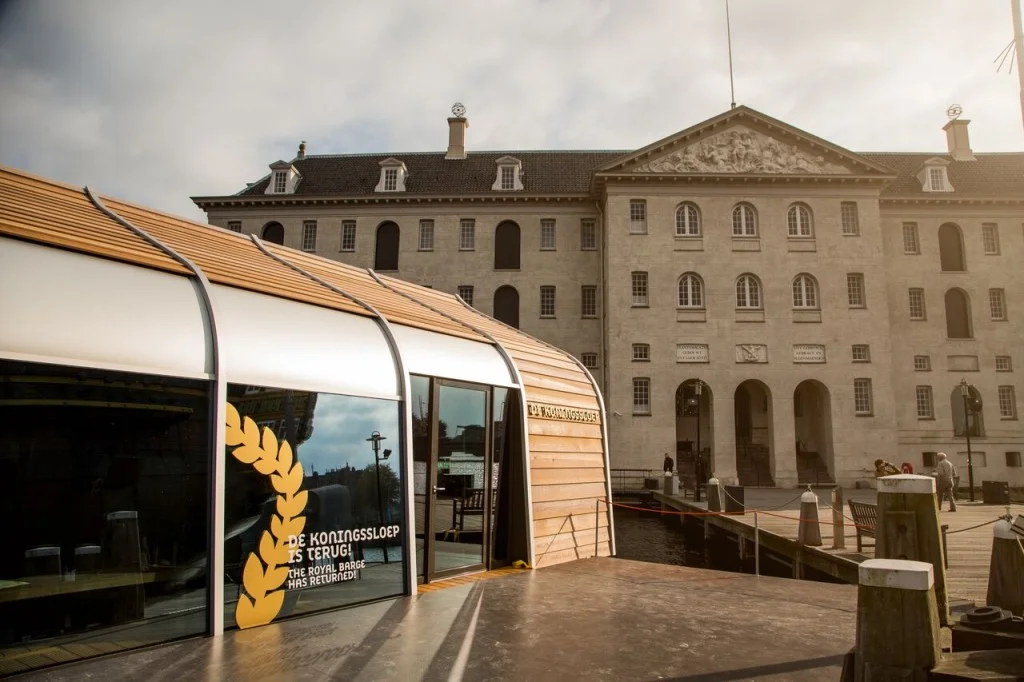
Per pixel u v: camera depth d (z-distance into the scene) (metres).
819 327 37.59
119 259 6.47
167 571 6.12
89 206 7.93
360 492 7.84
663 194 38.69
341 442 7.73
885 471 17.31
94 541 5.70
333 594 7.46
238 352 6.85
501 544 10.39
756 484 37.41
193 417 6.44
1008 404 39.50
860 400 37.38
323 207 41.94
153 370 6.12
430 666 5.71
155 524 6.08
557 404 11.63
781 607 8.09
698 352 37.38
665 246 38.22
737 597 8.58
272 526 6.93
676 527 26.31
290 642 6.25
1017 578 7.51
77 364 5.65
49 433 5.52
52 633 5.42
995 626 5.71
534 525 10.51
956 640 5.59
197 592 6.30
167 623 6.08
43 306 5.63
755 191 38.69
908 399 39.09
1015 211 40.81
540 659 5.97
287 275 8.98
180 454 6.30
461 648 6.21
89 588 5.64
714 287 37.91
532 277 40.91
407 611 7.47
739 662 5.98
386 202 41.62
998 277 40.41
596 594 8.55
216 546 6.39
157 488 6.12
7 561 5.23
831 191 38.69
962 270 40.62
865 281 38.06
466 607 7.71
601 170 38.28
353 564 7.69
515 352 11.29
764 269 38.09
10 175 7.47
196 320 6.69
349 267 11.58
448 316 11.52
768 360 37.31
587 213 41.31
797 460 38.94
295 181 43.56
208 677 5.30
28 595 5.31
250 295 7.50
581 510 11.75
